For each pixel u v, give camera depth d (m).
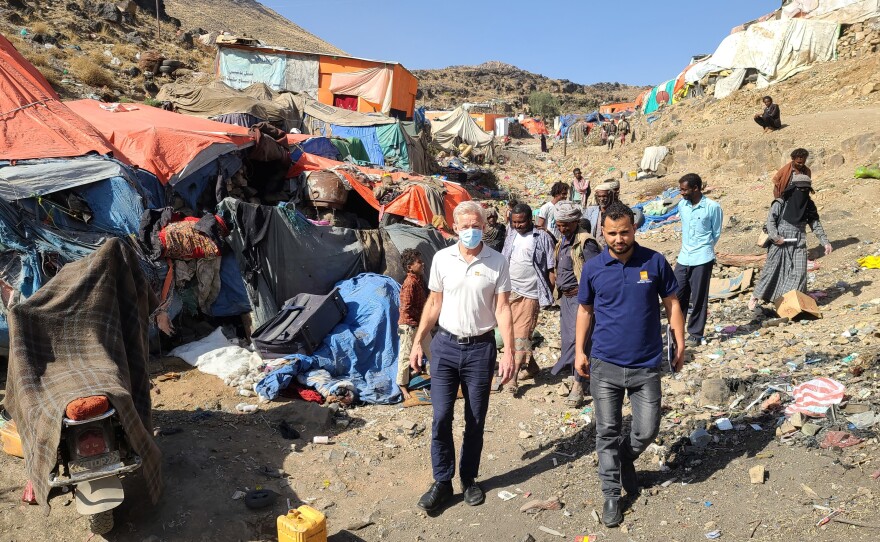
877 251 8.98
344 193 10.93
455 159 28.91
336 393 5.95
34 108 7.89
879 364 5.04
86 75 21.52
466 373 4.08
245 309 7.58
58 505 3.95
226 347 6.95
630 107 67.00
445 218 12.16
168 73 25.70
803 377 5.25
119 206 7.12
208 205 8.79
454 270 4.05
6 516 3.82
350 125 21.12
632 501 4.00
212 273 7.39
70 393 3.41
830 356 5.64
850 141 14.59
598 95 129.25
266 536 3.88
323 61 24.92
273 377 6.04
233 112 16.38
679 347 3.77
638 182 22.41
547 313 9.40
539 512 4.04
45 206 6.61
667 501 3.94
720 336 7.05
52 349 3.70
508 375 4.07
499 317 4.09
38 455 3.34
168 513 3.94
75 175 6.96
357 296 7.38
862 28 26.28
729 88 27.94
